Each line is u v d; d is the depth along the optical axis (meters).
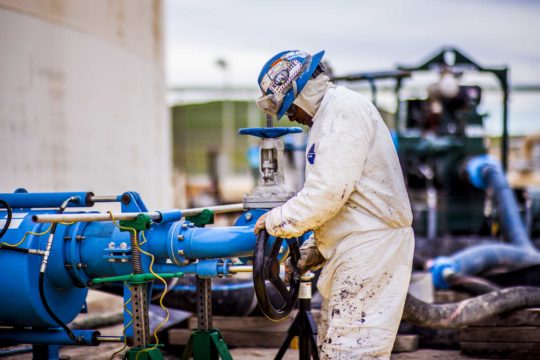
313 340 3.55
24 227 3.40
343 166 2.75
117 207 7.89
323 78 2.99
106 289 4.38
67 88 6.91
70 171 6.94
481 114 8.47
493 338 4.31
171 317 4.79
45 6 6.58
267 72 3.00
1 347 4.19
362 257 2.87
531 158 22.61
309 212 2.78
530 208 8.39
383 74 6.78
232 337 4.62
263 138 3.27
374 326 2.85
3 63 6.04
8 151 6.07
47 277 3.43
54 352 3.90
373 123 2.89
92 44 7.39
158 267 3.28
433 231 8.26
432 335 4.62
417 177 8.55
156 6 9.15
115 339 3.37
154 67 9.07
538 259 6.04
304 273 3.35
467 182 8.09
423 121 8.50
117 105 7.93
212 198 20.92
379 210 2.88
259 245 2.91
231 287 4.54
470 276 5.78
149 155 8.90
